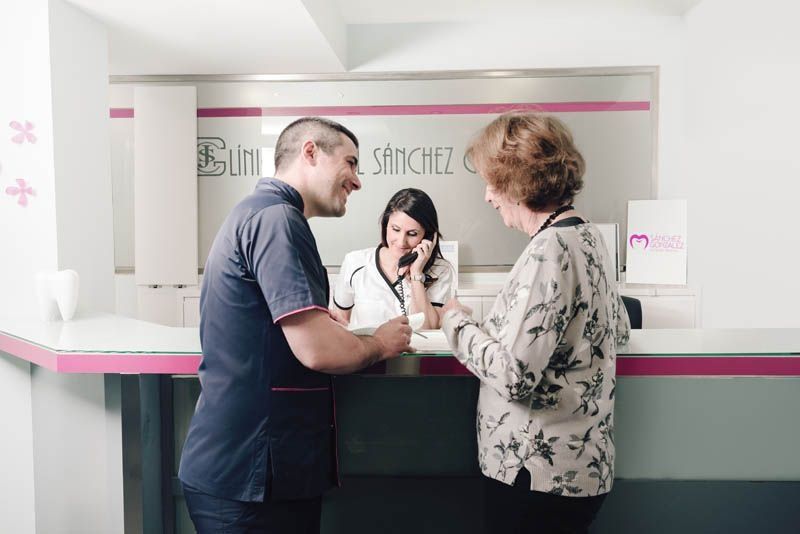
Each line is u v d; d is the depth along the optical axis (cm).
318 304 112
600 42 398
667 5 379
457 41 404
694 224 382
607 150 403
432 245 256
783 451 150
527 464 108
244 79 411
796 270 261
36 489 190
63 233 239
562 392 108
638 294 372
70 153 244
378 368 142
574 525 113
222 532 121
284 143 131
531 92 404
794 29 262
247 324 117
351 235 419
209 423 120
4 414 185
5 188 235
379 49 407
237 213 120
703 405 150
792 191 265
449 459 158
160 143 409
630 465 153
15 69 234
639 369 139
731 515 152
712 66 350
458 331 114
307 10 281
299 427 120
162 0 258
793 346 146
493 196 121
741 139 314
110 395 168
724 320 337
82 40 260
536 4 375
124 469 159
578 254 105
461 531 159
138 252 414
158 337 171
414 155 412
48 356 155
